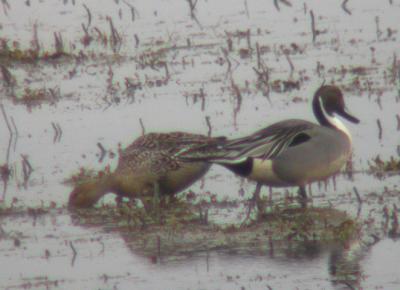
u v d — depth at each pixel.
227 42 21.98
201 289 10.63
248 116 17.45
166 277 11.06
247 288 10.59
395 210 12.67
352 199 13.41
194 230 12.62
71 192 13.99
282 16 23.83
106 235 12.69
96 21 24.05
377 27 22.09
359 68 19.45
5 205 13.98
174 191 13.95
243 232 12.40
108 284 10.95
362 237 11.95
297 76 19.42
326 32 22.23
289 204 13.38
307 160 13.38
